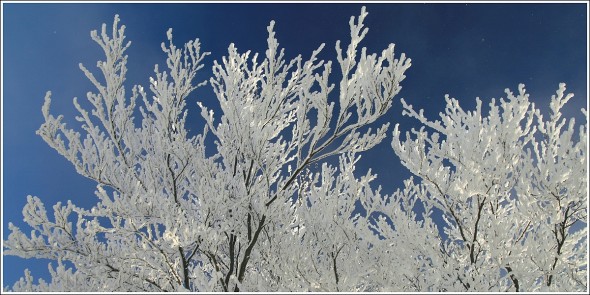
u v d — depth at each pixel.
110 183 5.45
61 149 5.05
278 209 5.53
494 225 4.79
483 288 4.48
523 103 4.25
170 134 5.76
